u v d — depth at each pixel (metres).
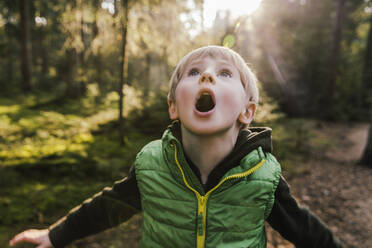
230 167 0.79
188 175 0.79
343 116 12.30
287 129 6.88
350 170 5.31
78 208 0.97
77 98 10.77
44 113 7.15
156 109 6.32
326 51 13.56
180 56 5.08
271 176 0.81
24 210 2.48
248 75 0.78
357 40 18.08
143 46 5.73
